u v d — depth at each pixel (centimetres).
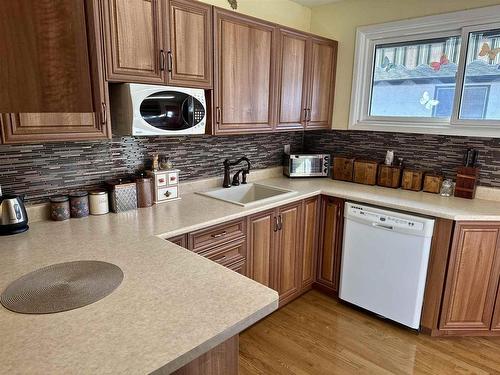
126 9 167
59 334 92
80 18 46
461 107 253
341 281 272
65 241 158
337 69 309
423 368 207
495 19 228
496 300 228
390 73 289
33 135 148
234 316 101
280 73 258
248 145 298
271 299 110
